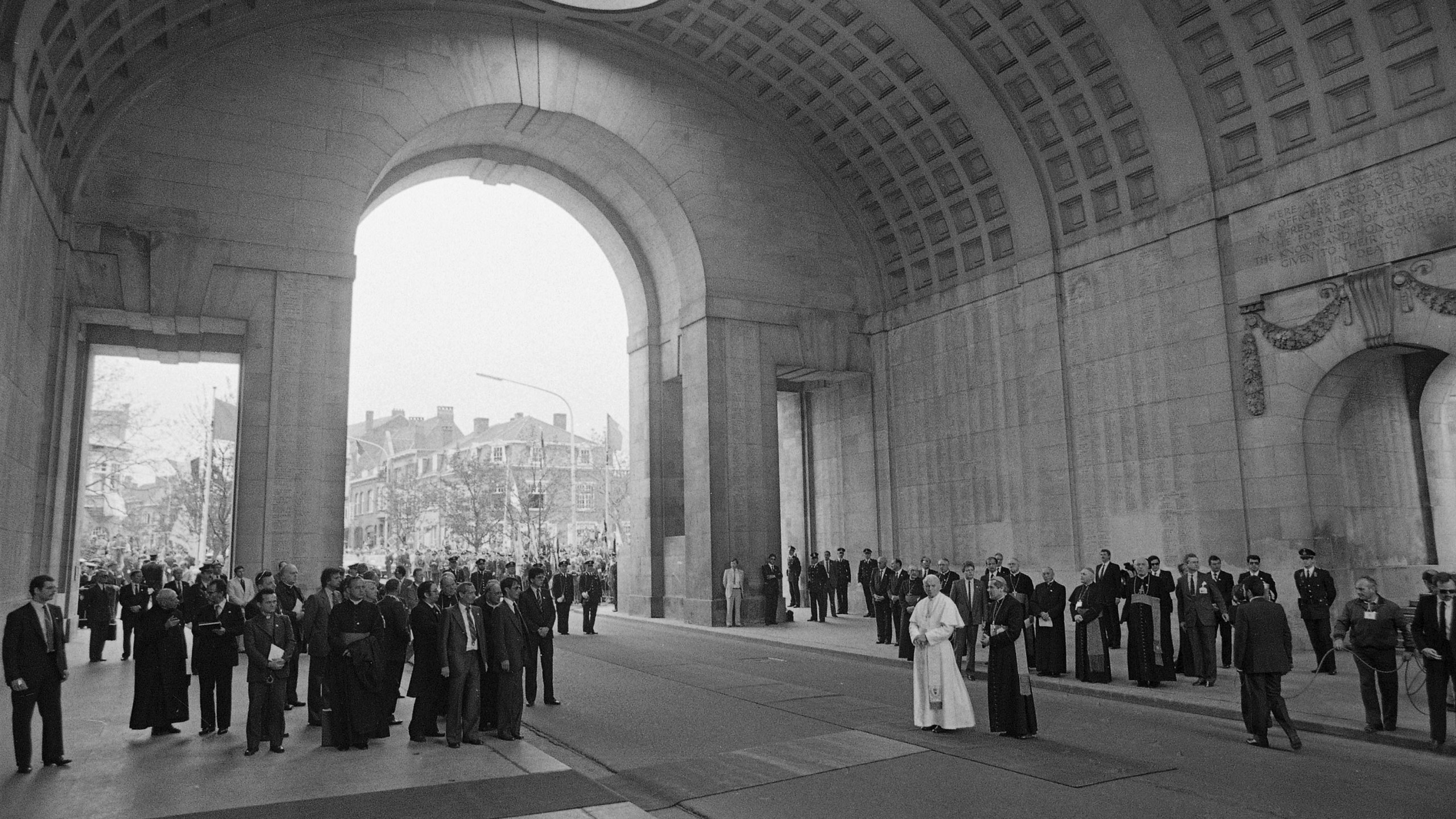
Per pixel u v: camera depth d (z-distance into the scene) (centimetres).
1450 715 1125
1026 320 2314
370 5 2241
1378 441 1838
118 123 1944
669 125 2636
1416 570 1819
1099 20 1977
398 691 1177
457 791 838
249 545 1942
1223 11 1800
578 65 2508
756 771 934
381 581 1577
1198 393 1911
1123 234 2098
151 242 1950
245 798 809
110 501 7288
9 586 1423
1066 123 2180
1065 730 1132
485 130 2572
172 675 1099
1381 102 1648
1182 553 1923
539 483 5316
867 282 2859
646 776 920
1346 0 1645
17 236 1336
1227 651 1581
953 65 2283
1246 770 923
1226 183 1902
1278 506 1759
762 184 2748
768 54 2570
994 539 2378
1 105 1225
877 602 2050
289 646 1026
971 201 2480
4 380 1278
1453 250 1540
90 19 1560
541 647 1336
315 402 2041
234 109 2067
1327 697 1273
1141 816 766
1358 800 814
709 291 2614
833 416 2983
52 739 930
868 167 2733
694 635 2333
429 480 8688
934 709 1119
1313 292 1734
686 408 2680
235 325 2033
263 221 2058
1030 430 2286
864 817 769
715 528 2528
